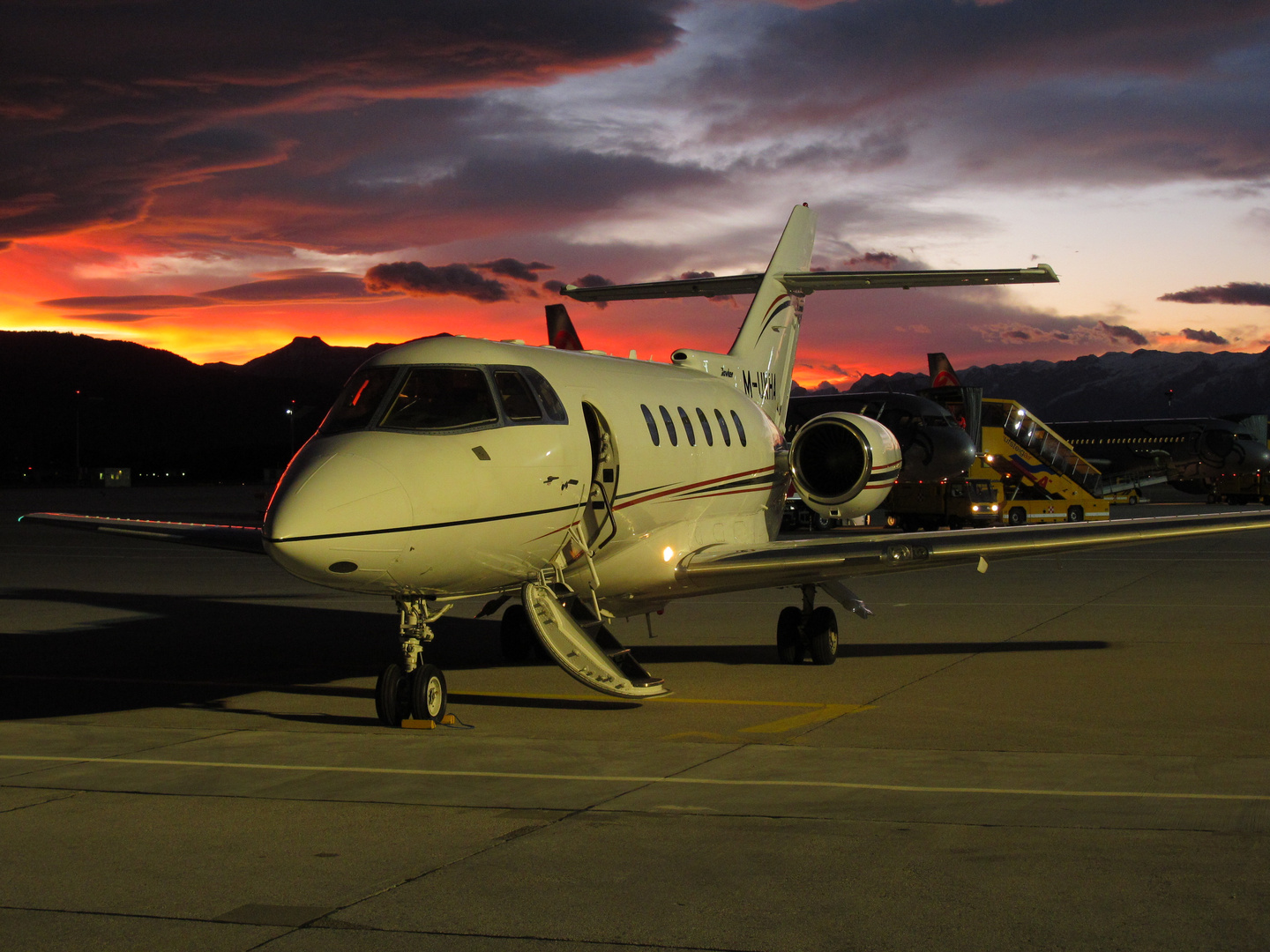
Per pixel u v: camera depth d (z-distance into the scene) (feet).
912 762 25.11
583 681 31.17
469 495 28.78
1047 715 30.73
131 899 16.75
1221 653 41.75
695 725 29.86
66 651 45.42
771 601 62.39
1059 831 19.57
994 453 136.15
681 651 44.68
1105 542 36.11
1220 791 22.39
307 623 53.88
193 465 586.45
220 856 18.74
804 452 44.16
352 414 29.86
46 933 15.46
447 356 30.86
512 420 30.76
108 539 119.03
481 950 14.75
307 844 19.31
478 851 18.85
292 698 34.94
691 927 15.43
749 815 20.77
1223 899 16.28
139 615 56.80
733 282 53.98
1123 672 37.86
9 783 23.82
